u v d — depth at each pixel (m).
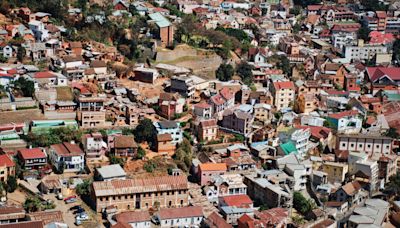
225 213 190.75
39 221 168.12
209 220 184.75
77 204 190.12
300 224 190.88
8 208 176.38
